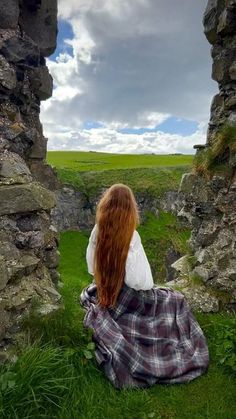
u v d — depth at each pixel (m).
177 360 1.42
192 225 2.30
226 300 1.96
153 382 1.38
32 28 2.06
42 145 2.04
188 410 1.29
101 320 1.48
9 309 1.44
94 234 1.55
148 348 1.43
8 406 1.14
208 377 1.44
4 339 1.42
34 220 1.69
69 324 1.53
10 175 1.66
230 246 2.01
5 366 1.31
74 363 1.38
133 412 1.26
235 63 2.13
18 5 1.88
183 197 2.41
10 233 1.61
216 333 1.71
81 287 2.37
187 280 2.15
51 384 1.24
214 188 2.12
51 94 2.13
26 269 1.60
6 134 1.77
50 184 2.11
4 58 1.79
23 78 1.91
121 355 1.38
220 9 2.24
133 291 1.48
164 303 1.52
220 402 1.33
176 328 1.51
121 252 1.42
